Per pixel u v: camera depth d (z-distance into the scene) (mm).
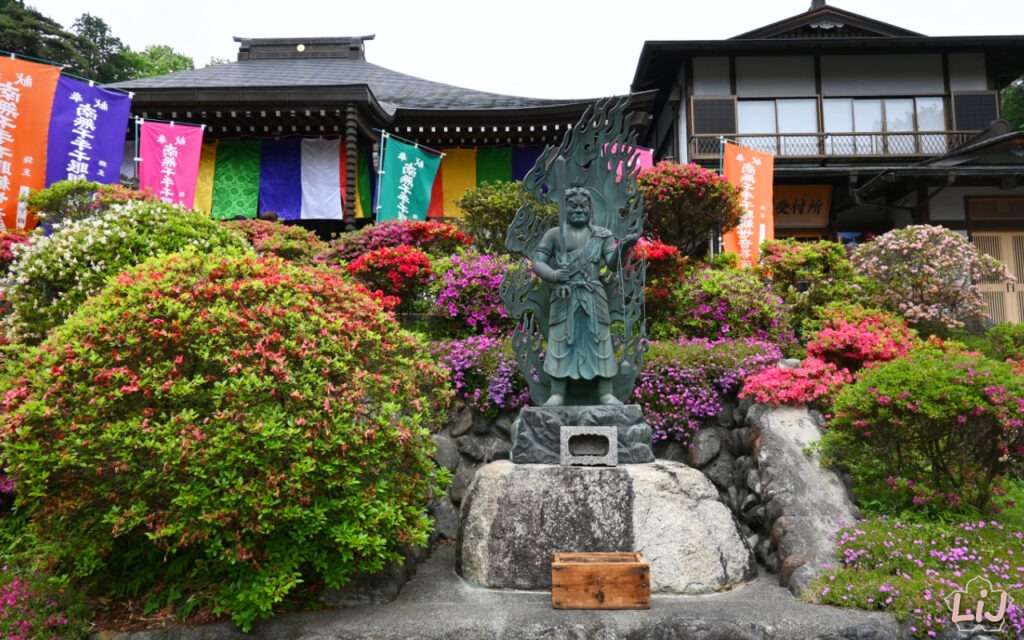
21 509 5629
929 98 19703
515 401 6980
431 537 6031
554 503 4965
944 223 17484
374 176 17484
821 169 17547
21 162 11023
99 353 4242
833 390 6211
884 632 3988
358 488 4363
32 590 4438
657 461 5613
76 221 8922
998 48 19469
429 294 9211
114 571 4723
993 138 16344
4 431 4020
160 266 4930
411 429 4664
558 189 6125
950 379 4953
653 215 11086
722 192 10719
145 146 13141
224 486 3891
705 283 8984
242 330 4328
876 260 10664
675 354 7184
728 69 19875
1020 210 17562
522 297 6168
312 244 12055
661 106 23438
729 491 6301
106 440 3930
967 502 5234
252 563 4102
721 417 6832
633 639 4078
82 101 11914
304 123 15703
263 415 4051
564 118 15922
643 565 4359
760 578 5066
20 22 26172
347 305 4977
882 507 5363
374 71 19797
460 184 17312
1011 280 10672
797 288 11000
